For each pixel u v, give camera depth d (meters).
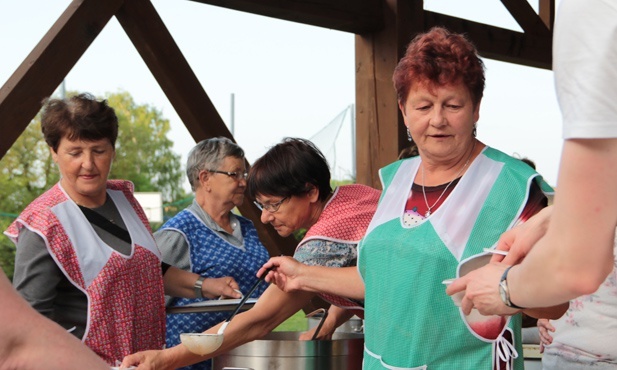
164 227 3.43
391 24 4.78
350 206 2.48
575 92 1.23
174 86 4.14
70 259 2.55
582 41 1.23
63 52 3.59
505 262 1.58
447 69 1.96
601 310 2.27
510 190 1.97
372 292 2.10
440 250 1.96
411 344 1.99
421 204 2.06
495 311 1.51
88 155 2.63
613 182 1.23
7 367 1.10
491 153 2.06
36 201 2.64
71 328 2.54
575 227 1.26
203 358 2.42
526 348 3.25
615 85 1.21
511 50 5.44
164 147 28.81
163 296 2.84
